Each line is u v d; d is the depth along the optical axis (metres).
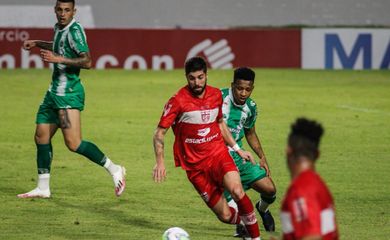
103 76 71.25
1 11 89.19
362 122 47.44
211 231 23.78
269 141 40.56
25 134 42.44
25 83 64.75
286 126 45.50
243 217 21.14
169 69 77.38
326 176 32.19
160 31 77.19
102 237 22.83
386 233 23.48
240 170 23.05
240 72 23.11
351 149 38.47
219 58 78.00
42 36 75.62
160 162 21.31
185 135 21.56
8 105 53.34
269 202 23.53
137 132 43.44
